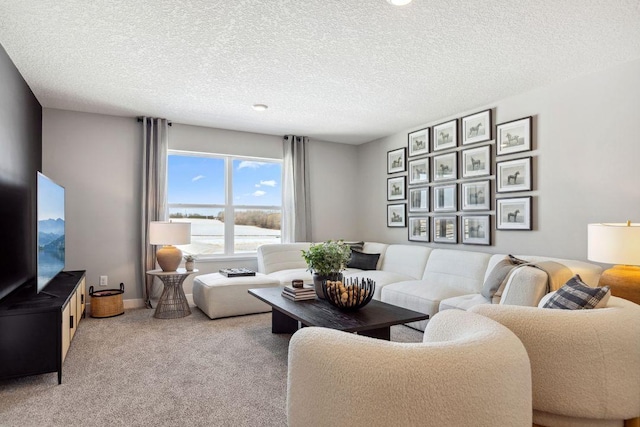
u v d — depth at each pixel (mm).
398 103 4160
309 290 3201
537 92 3715
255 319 4180
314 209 5973
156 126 4812
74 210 4484
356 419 1008
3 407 2225
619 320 1518
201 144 5180
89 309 4457
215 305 4172
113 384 2537
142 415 2139
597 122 3252
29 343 2496
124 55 2996
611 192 3156
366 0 2242
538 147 3705
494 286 3141
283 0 2248
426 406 986
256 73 3350
